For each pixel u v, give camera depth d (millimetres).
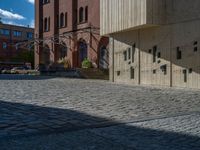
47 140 6379
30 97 12617
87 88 17359
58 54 45500
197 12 18938
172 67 20453
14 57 87062
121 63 24609
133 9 21469
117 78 25000
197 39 18969
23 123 7754
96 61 38344
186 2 19547
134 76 23375
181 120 8516
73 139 6496
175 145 6180
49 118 8391
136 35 23094
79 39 41219
